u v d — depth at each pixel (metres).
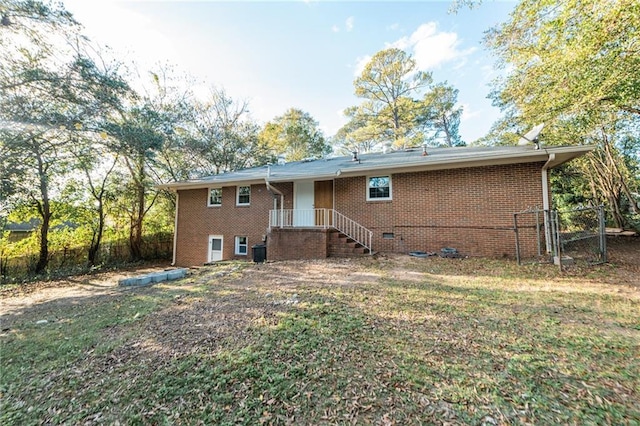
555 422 2.02
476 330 3.56
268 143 27.84
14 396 2.75
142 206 16.06
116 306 5.52
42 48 9.71
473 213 9.09
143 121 14.09
